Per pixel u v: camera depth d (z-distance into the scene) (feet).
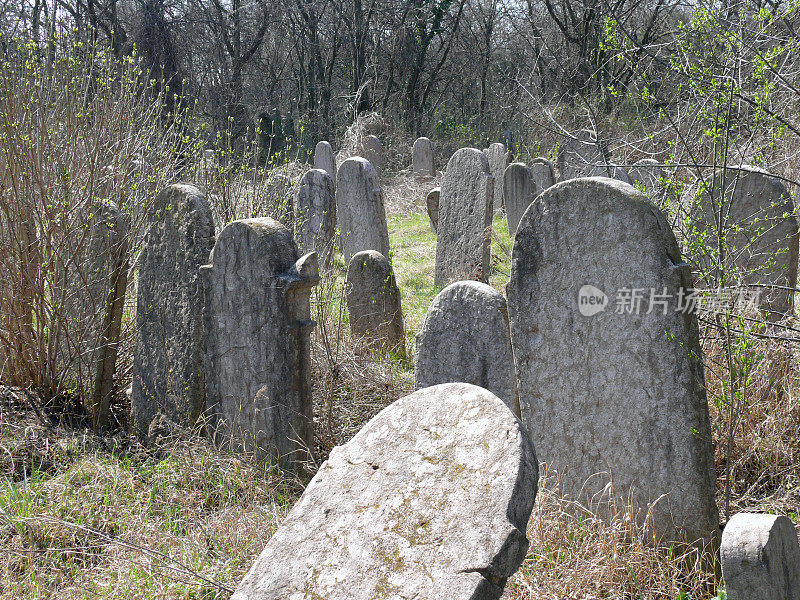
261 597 6.95
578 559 10.03
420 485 6.91
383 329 20.57
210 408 15.20
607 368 11.09
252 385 14.39
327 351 17.39
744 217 15.88
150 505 12.89
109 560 11.05
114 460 14.47
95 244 16.70
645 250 10.46
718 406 12.73
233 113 71.97
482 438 6.86
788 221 15.48
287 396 13.94
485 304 13.21
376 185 31.63
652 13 51.62
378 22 88.94
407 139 74.95
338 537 7.04
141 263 16.15
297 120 96.27
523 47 85.61
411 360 20.33
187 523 12.23
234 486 13.48
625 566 9.98
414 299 26.76
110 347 16.48
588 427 11.46
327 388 16.72
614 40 16.56
